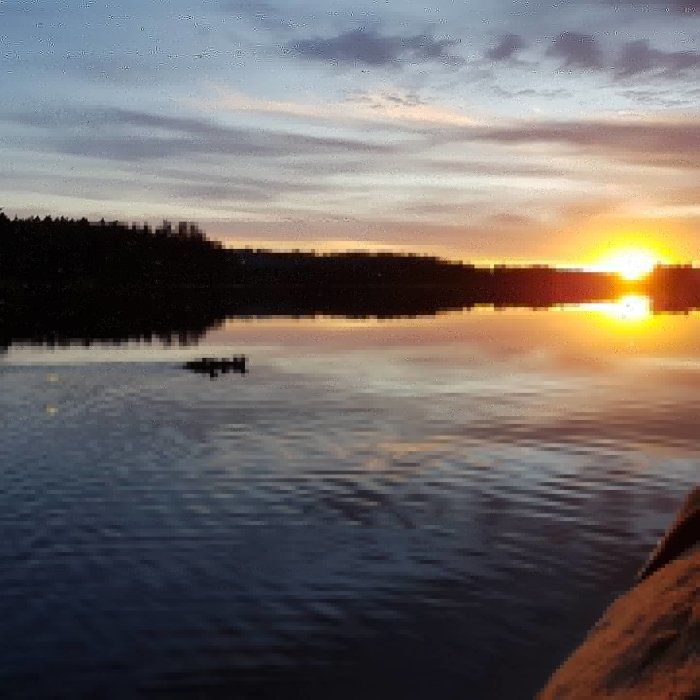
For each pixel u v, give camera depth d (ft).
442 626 45.70
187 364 184.03
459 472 82.02
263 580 52.65
